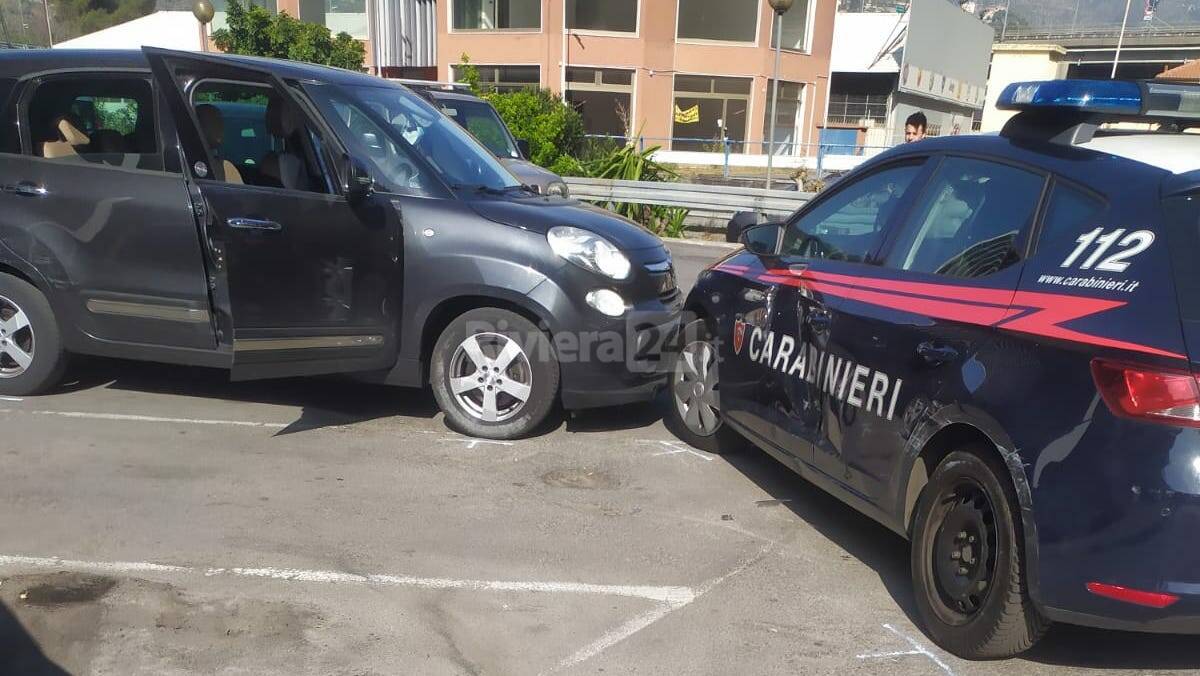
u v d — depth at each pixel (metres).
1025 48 52.84
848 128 38.28
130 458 4.88
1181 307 2.72
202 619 3.39
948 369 3.29
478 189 5.51
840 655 3.30
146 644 3.22
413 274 5.19
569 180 14.67
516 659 3.22
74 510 4.23
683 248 13.21
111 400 5.80
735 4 33.91
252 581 3.67
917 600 3.46
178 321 5.22
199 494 4.46
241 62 5.24
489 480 4.78
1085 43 60.94
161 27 29.39
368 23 35.44
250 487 4.56
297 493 4.52
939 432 3.35
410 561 3.89
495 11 33.50
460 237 5.13
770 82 34.81
